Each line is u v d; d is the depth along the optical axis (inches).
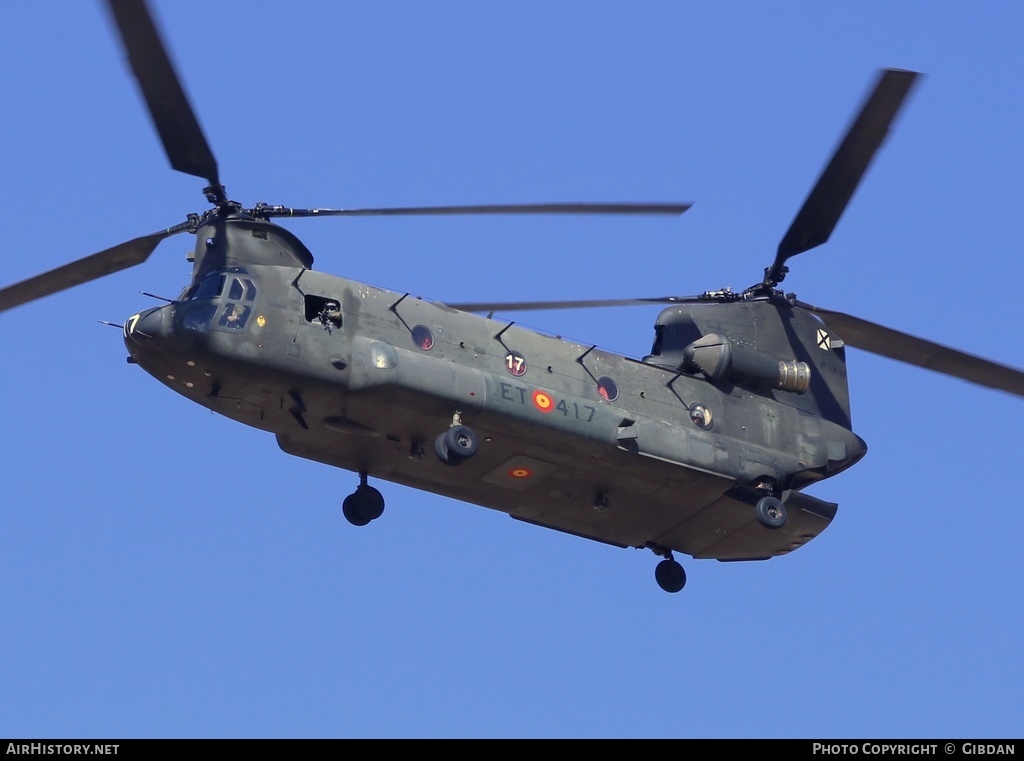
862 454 5078.7
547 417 4510.3
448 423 4443.9
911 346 4943.4
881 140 4598.9
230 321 4244.6
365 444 4527.6
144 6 3848.4
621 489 4758.9
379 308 4436.5
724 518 4909.0
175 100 4131.4
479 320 4591.5
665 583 5059.1
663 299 4840.1
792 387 4958.2
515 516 4889.3
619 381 4726.9
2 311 4515.3
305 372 4286.4
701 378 4879.4
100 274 4441.4
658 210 4232.3
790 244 4980.3
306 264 4473.4
